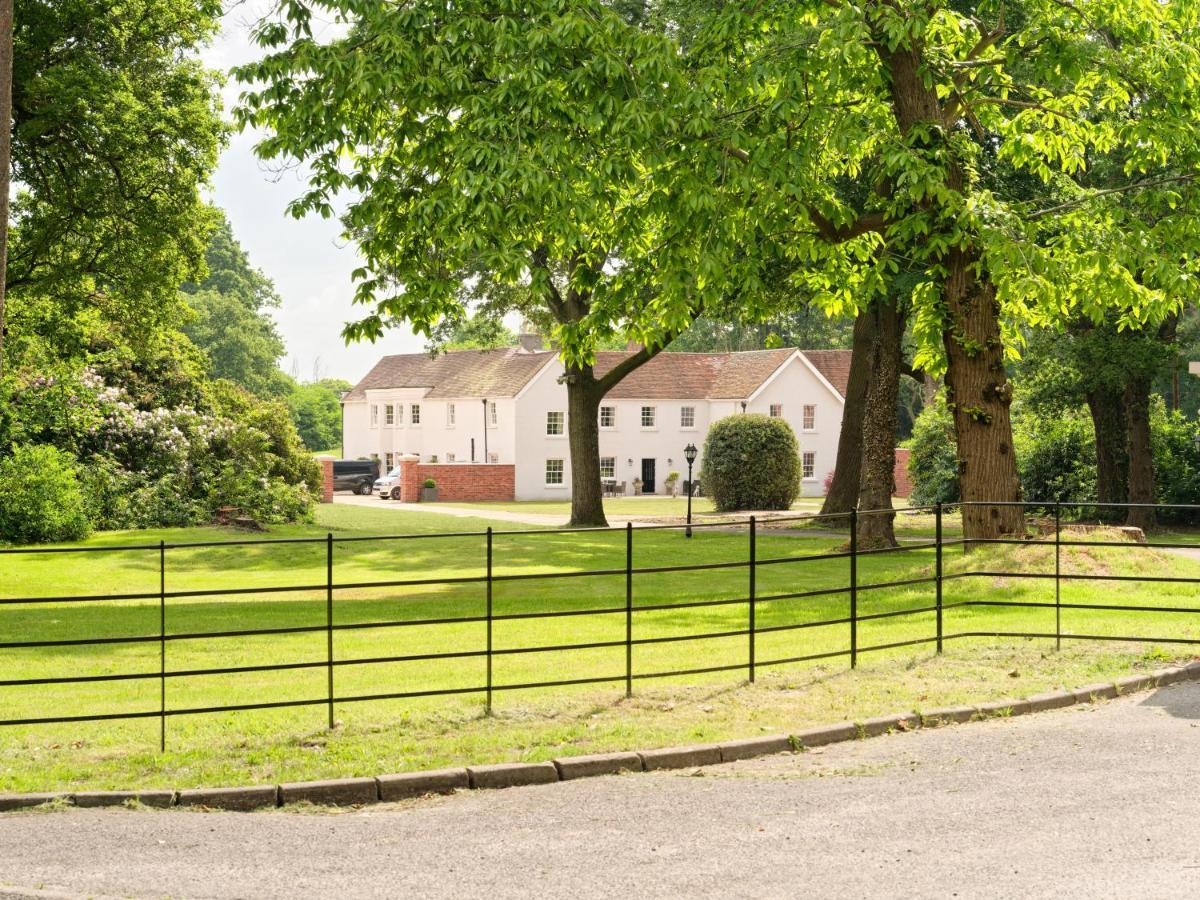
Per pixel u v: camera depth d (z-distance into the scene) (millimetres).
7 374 31078
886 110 19406
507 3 15695
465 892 5871
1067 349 34125
